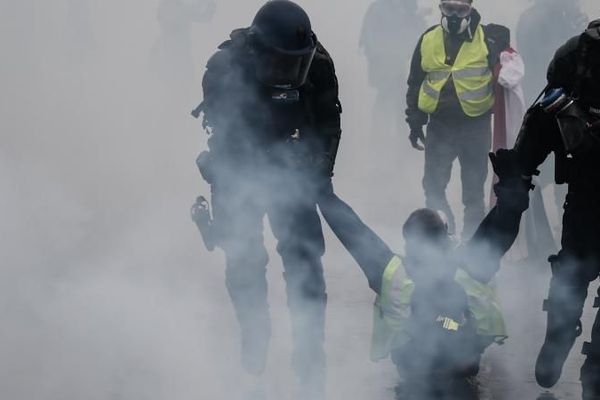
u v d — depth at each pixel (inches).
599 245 337.7
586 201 336.2
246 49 353.1
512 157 342.6
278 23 345.1
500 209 344.8
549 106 328.8
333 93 361.4
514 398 347.9
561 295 341.1
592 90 326.0
